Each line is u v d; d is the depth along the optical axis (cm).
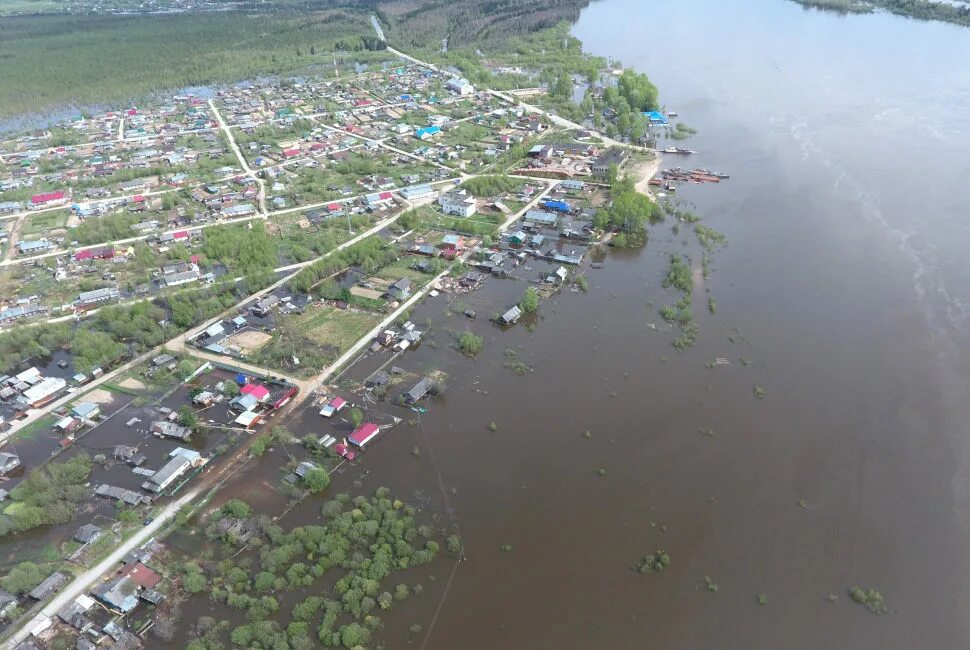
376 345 14462
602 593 9094
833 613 8719
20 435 12419
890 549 9538
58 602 9112
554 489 10769
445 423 12262
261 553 9719
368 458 11500
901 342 14000
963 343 13875
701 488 10688
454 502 10569
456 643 8488
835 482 10669
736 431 11819
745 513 10206
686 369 13500
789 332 14475
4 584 9212
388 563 9531
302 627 8650
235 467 11406
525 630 8638
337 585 9200
